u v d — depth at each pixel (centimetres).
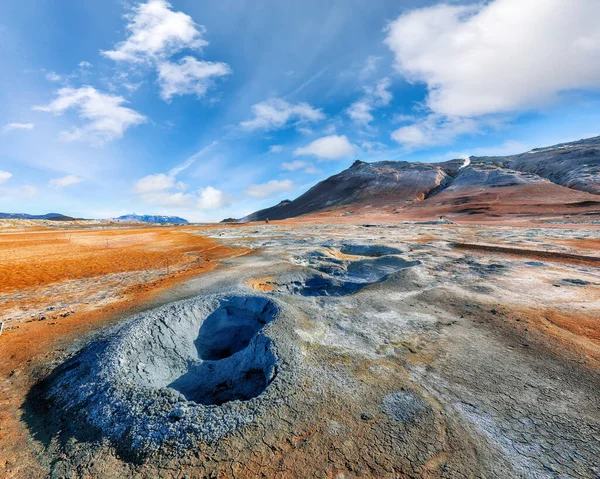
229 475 404
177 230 5581
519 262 1606
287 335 761
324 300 1091
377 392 554
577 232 2783
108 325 964
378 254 2220
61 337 891
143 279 1628
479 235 2988
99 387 613
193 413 517
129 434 491
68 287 1489
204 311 998
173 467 426
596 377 589
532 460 416
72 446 490
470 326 852
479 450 431
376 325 868
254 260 1973
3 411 587
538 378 598
